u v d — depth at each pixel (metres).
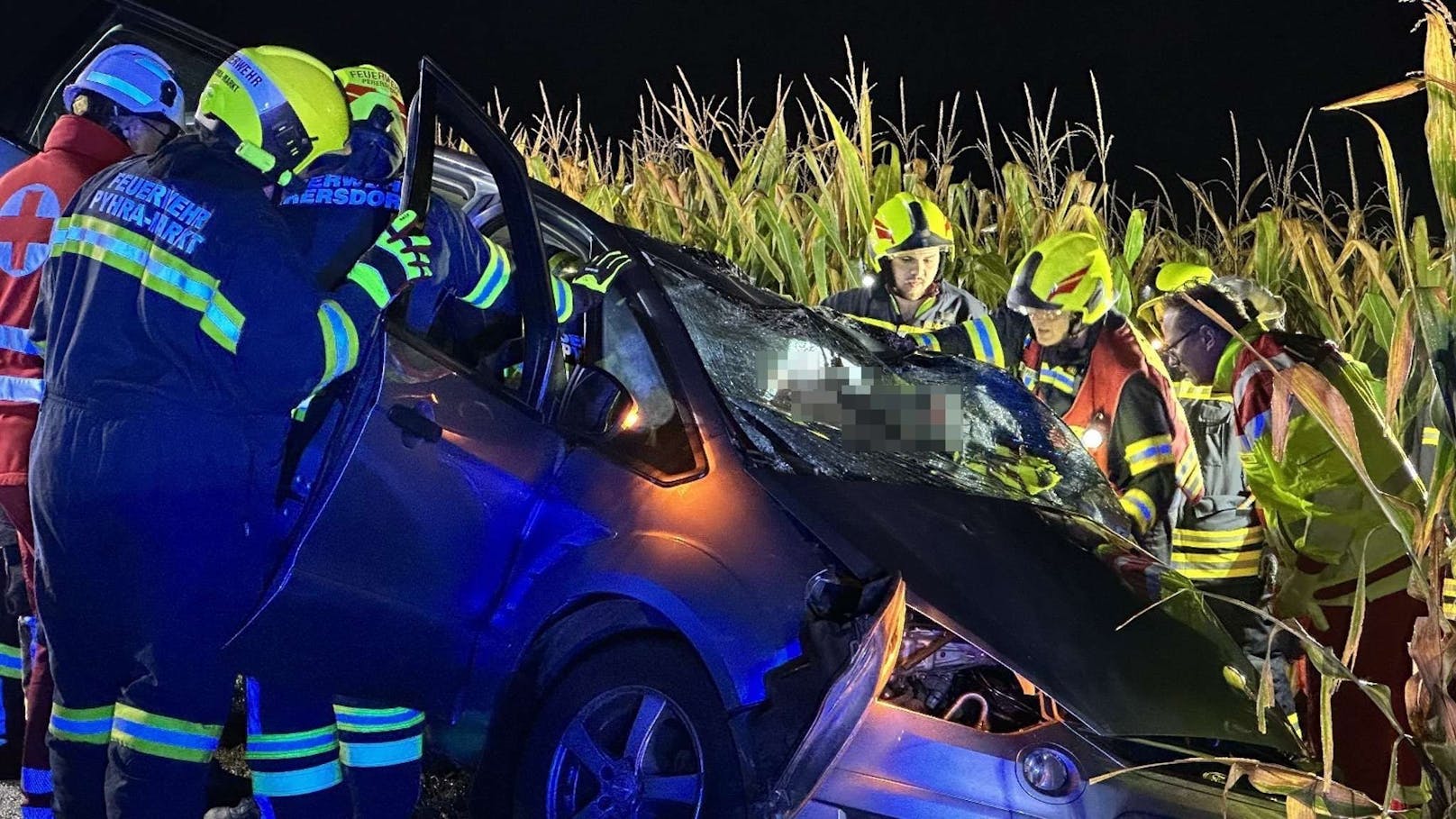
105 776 3.09
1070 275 4.33
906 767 2.78
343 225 3.10
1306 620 3.85
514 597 3.17
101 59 3.71
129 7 4.05
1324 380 2.56
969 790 2.75
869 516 3.10
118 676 3.03
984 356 4.73
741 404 3.44
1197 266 4.58
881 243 4.89
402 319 3.17
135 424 2.84
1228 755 2.90
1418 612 3.66
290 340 2.82
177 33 4.04
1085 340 4.38
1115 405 4.29
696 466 3.10
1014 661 2.86
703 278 3.89
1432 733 2.59
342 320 2.87
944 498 3.35
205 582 2.91
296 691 3.04
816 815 2.80
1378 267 3.78
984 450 3.78
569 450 3.20
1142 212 6.38
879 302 4.99
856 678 2.69
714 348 3.59
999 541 3.25
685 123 6.89
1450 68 2.44
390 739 3.19
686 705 2.89
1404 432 3.57
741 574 2.92
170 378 2.86
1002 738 2.79
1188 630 3.24
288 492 3.14
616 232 3.64
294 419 3.21
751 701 2.79
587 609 3.11
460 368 3.14
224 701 3.00
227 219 2.84
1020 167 6.45
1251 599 4.36
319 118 2.98
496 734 3.17
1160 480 4.26
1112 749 2.78
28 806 3.41
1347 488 3.59
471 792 3.19
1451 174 2.50
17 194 3.51
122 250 2.88
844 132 6.27
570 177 7.20
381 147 3.16
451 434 3.08
